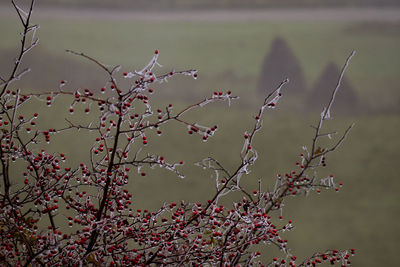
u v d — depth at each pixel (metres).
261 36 33.75
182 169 14.84
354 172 15.73
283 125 19.55
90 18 37.03
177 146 16.78
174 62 28.73
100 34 33.34
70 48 29.28
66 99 18.05
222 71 26.78
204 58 29.62
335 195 14.20
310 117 20.75
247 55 30.12
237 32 34.75
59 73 24.27
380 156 17.02
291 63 24.45
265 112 21.16
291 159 16.55
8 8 36.78
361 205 13.72
